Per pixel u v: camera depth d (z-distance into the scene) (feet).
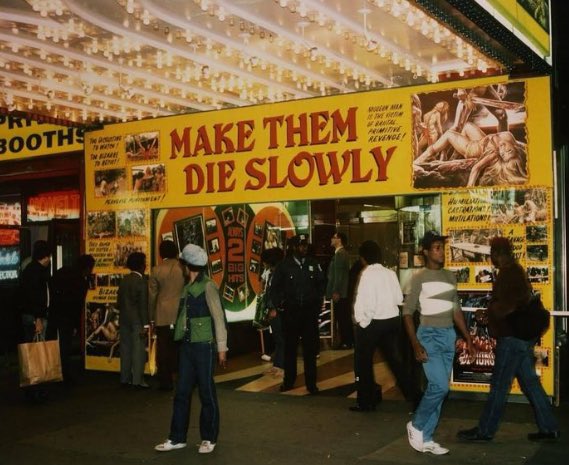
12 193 50.65
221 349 23.16
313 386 32.12
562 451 22.39
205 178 37.09
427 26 24.48
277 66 29.48
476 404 29.35
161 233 39.29
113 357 39.17
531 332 23.08
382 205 46.16
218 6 23.22
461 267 30.40
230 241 43.55
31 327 34.83
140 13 23.76
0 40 26.61
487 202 30.12
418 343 22.47
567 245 31.89
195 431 25.98
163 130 38.32
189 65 29.96
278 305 32.50
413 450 22.91
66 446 24.30
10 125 44.70
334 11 23.90
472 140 30.48
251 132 35.88
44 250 33.60
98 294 39.83
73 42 27.09
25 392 31.73
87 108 36.60
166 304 33.50
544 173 29.22
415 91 31.78
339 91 33.58
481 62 28.32
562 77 32.09
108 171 39.83
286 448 23.47
